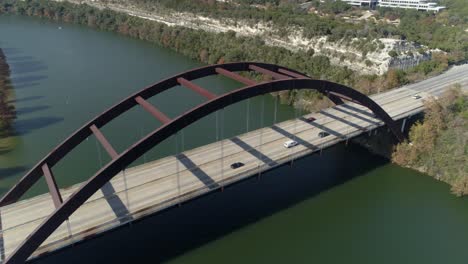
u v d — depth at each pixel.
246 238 50.09
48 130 78.00
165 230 50.62
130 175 50.47
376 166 67.94
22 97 92.81
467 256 48.66
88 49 134.62
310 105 88.75
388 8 160.75
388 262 47.44
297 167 66.94
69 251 46.47
